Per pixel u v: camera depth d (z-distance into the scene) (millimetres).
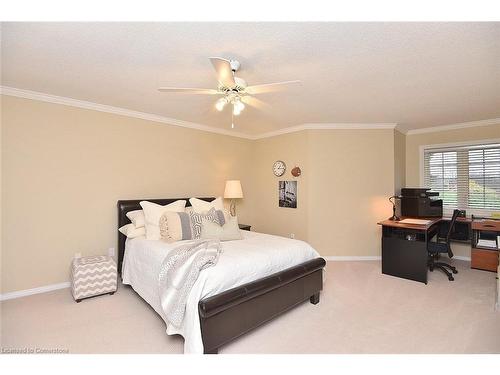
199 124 4363
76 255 3146
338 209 4383
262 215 5188
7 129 2729
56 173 3018
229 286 1940
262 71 2352
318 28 1718
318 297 2721
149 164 3809
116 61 2178
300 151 4523
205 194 4535
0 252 2691
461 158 4398
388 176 4336
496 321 2293
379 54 2053
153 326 2201
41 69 2324
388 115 3828
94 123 3295
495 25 1668
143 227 3154
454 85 2682
